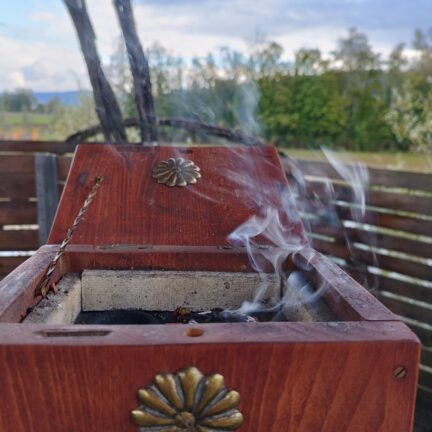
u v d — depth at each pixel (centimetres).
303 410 19
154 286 33
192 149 43
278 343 18
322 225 75
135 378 18
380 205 68
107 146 43
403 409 19
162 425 18
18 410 18
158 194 38
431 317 65
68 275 32
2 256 78
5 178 76
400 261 66
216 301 33
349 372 19
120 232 35
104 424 19
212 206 38
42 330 19
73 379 18
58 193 78
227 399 19
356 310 22
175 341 18
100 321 31
